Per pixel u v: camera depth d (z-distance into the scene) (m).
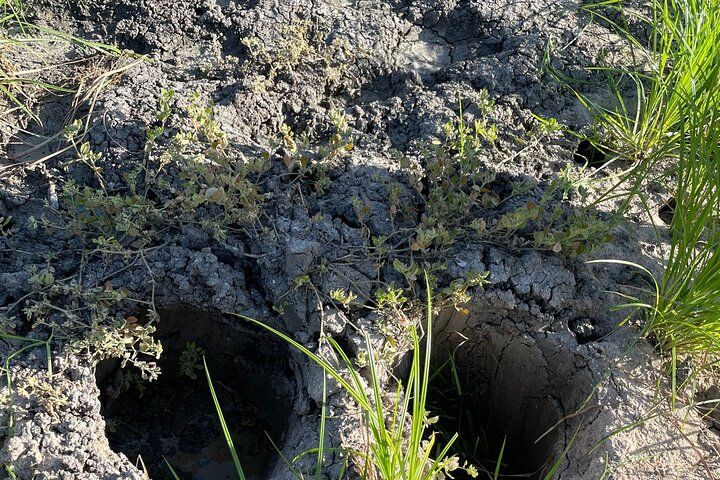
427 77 3.66
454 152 3.26
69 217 2.99
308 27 3.76
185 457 2.95
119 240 2.90
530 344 2.91
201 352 3.03
